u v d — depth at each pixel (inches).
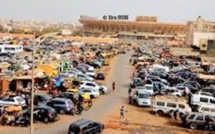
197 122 1793.8
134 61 4694.9
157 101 2070.6
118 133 1643.7
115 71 3932.1
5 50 4842.5
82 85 2529.5
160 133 1694.1
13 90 2356.1
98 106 2198.6
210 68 3912.4
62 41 7332.7
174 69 3863.2
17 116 1695.4
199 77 3216.0
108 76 3550.7
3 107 1819.6
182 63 4522.6
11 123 1673.2
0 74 2605.8
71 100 2033.7
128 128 1745.8
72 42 7308.1
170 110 2036.2
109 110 2108.8
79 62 3996.1
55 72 2994.6
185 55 5438.0
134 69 4146.2
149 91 2442.2
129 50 6983.3
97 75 3302.2
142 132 1691.7
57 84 2534.5
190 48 6181.1
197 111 2039.9
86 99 2177.7
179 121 1943.9
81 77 2901.1
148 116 2016.5
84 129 1486.2
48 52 4852.4
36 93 2245.3
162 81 2930.6
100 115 1972.2
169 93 2571.4
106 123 1808.6
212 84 3120.1
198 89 2790.4
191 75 3437.5
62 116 1895.9
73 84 2603.3
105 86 2827.3
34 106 1800.0
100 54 5137.8
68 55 4527.6
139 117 1980.8
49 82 2571.4
